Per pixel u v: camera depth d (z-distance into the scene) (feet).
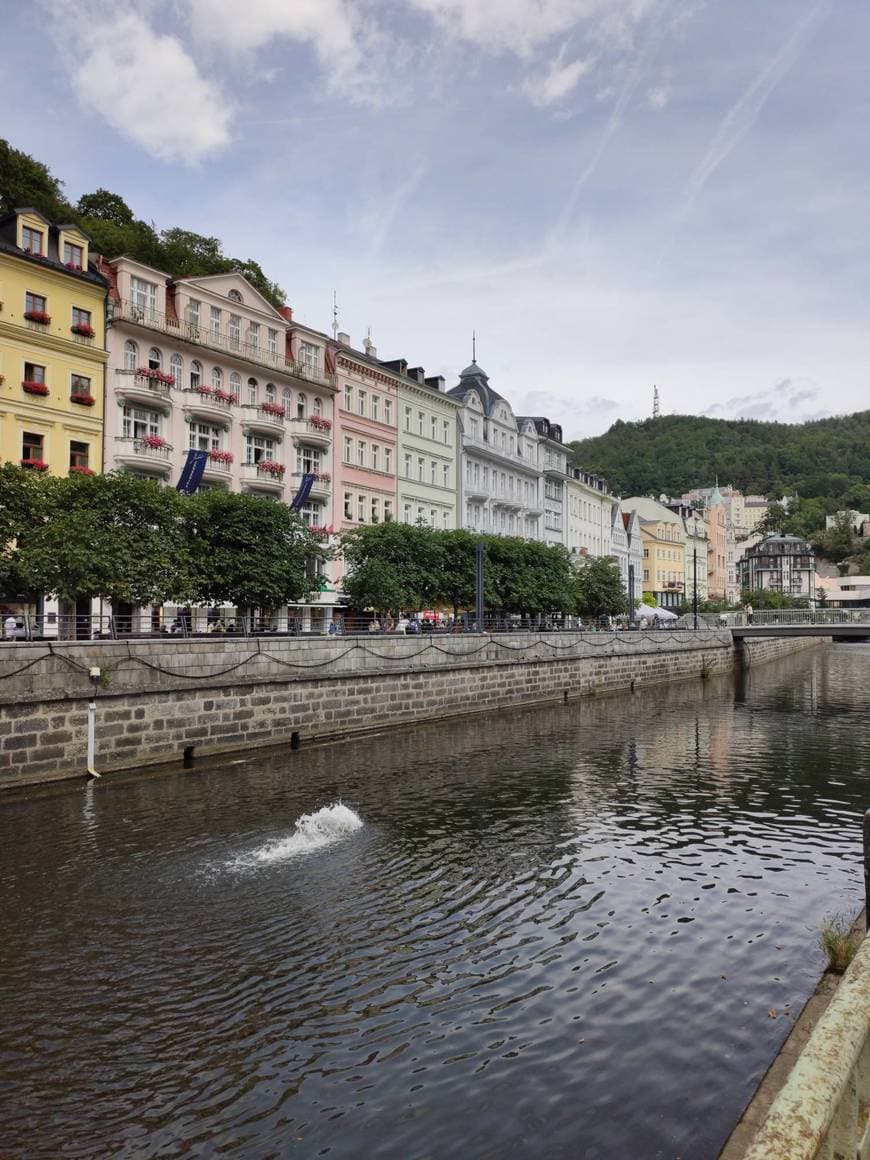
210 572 110.11
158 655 82.99
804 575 565.12
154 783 75.31
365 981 36.58
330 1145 25.86
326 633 123.34
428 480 210.18
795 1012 33.99
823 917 44.47
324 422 171.42
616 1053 30.99
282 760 88.28
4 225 125.29
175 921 42.75
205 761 86.17
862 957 12.46
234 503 115.65
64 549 88.07
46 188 165.89
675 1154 25.39
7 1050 30.76
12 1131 26.32
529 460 263.90
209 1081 29.07
